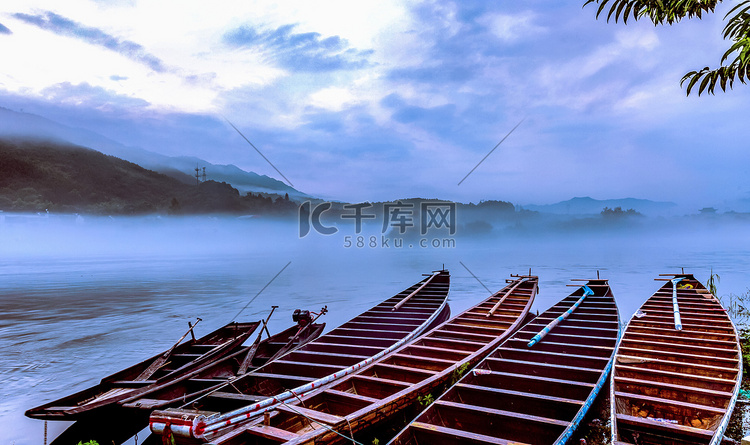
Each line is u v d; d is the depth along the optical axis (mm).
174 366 8859
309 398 5789
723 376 6188
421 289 14461
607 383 6504
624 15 5121
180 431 4582
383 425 5609
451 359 7891
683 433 4297
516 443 4309
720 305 10648
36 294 22781
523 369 6863
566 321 9773
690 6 4793
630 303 16562
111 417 6293
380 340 9312
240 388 6664
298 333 10281
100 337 13133
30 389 8727
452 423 5375
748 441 4051
